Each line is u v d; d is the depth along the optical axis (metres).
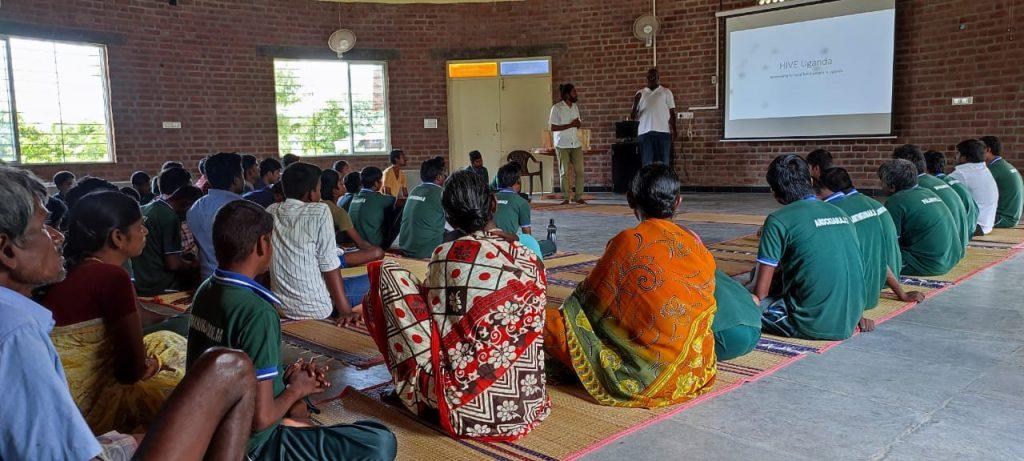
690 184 11.45
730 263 5.14
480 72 11.95
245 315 1.70
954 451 2.13
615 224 7.69
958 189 5.46
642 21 11.12
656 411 2.48
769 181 3.27
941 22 9.23
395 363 2.28
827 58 9.98
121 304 1.87
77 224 1.90
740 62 10.68
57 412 1.07
